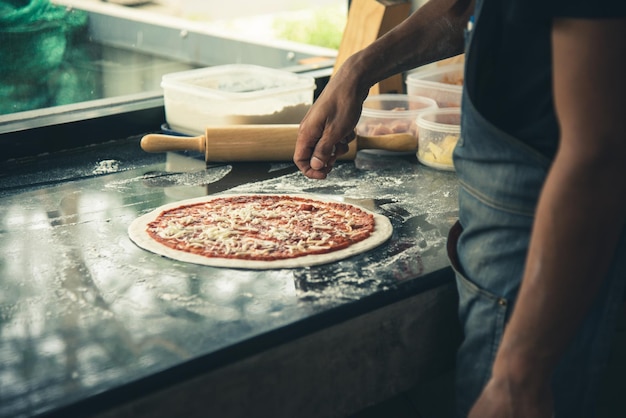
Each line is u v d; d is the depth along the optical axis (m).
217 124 1.76
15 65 1.73
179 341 0.95
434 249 1.25
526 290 0.81
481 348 1.04
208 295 1.08
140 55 1.97
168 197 1.49
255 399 0.98
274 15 2.19
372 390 1.12
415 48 1.29
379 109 1.93
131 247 1.25
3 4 1.65
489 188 0.98
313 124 1.32
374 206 1.46
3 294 1.08
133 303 1.06
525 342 0.82
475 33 0.90
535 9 0.76
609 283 0.98
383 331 1.10
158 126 1.94
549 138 0.91
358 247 1.24
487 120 0.94
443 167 1.67
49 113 1.81
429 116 1.76
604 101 0.72
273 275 1.14
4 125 1.71
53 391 0.85
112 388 0.85
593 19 0.71
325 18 2.25
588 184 0.74
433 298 1.15
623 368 1.38
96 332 0.98
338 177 1.63
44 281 1.13
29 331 0.98
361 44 1.96
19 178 1.59
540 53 0.88
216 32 2.10
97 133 1.83
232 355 0.94
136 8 1.91
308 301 1.05
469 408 1.09
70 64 1.83
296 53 2.27
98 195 1.50
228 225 1.32
